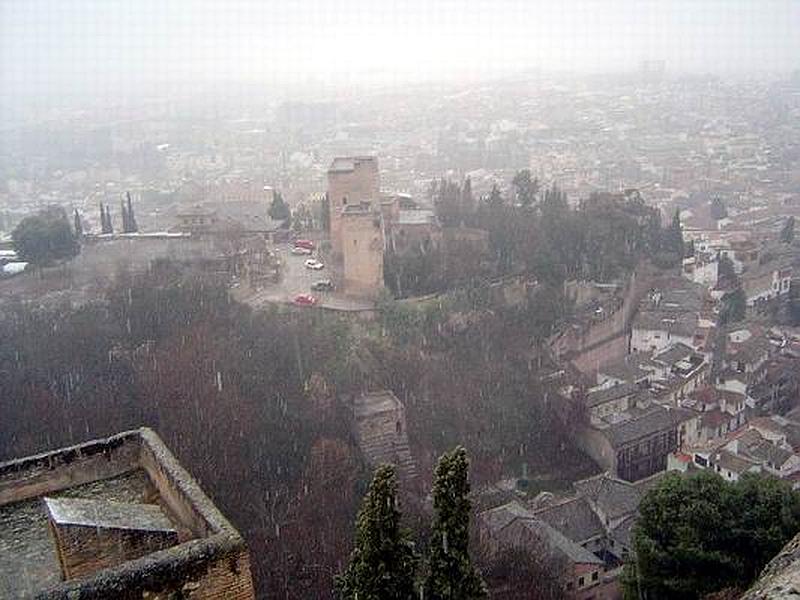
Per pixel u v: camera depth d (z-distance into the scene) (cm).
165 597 1173
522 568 4372
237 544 1219
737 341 7800
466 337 6769
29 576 1318
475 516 4922
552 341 7156
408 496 5138
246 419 5409
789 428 6059
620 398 6506
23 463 1528
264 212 9656
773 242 11175
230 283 6875
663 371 7081
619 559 4872
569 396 6556
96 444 1584
